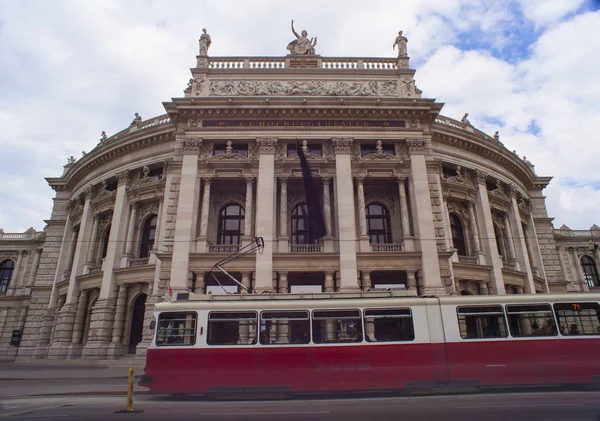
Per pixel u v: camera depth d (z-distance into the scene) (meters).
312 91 31.52
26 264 52.28
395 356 14.88
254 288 25.89
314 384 14.54
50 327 36.47
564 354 14.98
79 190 39.88
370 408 11.80
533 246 39.81
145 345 26.11
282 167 29.38
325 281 26.81
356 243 27.97
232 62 32.78
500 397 13.45
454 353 14.96
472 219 32.97
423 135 30.61
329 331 15.15
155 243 30.66
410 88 31.83
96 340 29.19
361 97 29.97
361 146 30.69
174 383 14.52
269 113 29.92
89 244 35.47
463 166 33.72
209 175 29.09
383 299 15.62
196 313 15.27
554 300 15.63
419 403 12.60
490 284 31.17
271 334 15.07
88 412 11.59
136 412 11.45
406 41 33.69
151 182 32.50
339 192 28.28
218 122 30.03
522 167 39.94
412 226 29.05
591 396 13.32
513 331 15.26
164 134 32.47
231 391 14.41
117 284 30.98
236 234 30.20
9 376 21.81
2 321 49.12
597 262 52.12
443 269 27.56
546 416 9.87
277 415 10.78
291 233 29.88
